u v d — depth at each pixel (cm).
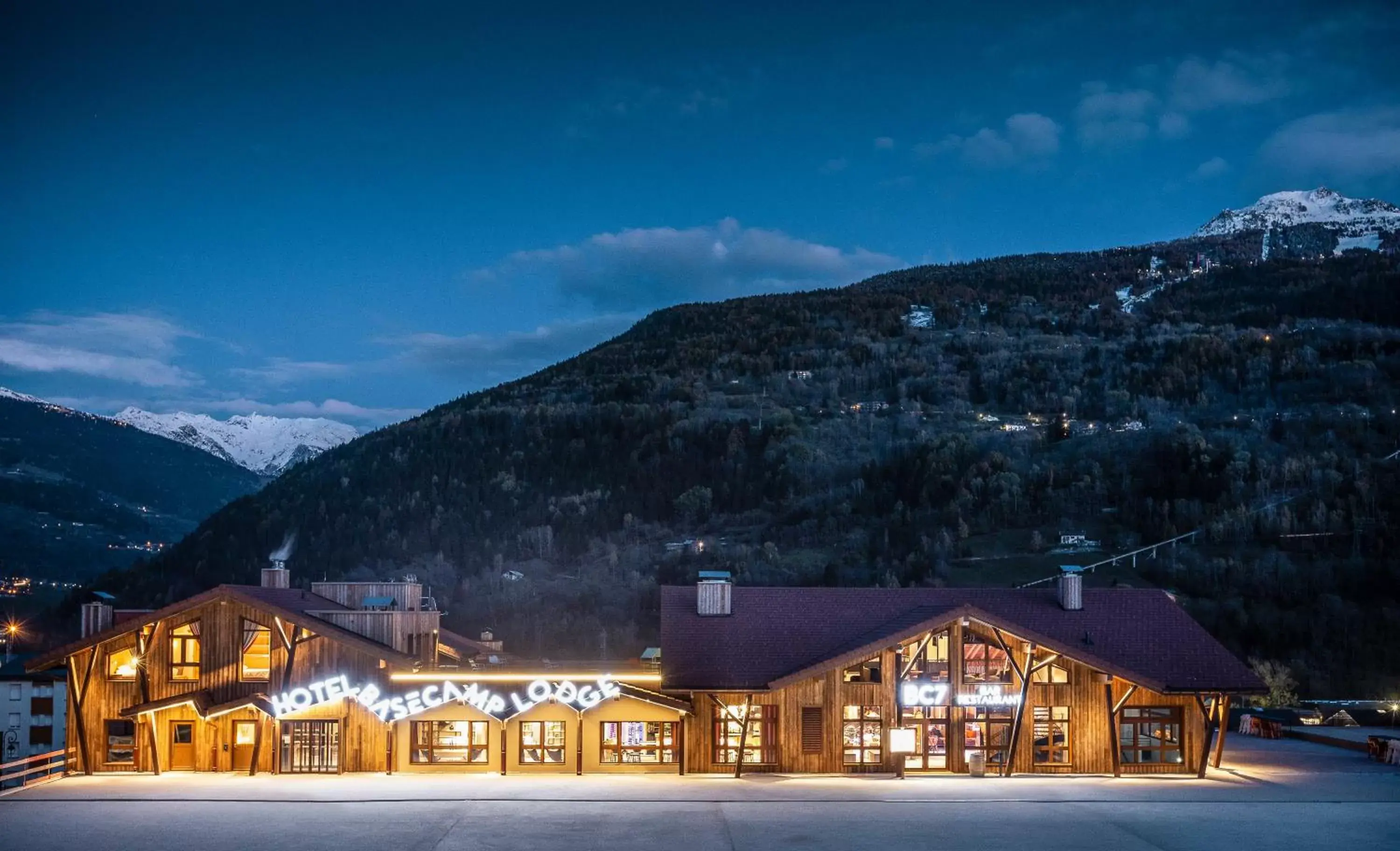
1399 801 3984
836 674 4491
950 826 3550
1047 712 4497
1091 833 3456
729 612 4834
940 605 4934
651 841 3334
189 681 4484
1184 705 4519
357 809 3778
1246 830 3506
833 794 4062
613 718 4481
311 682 4425
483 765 4462
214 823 3550
